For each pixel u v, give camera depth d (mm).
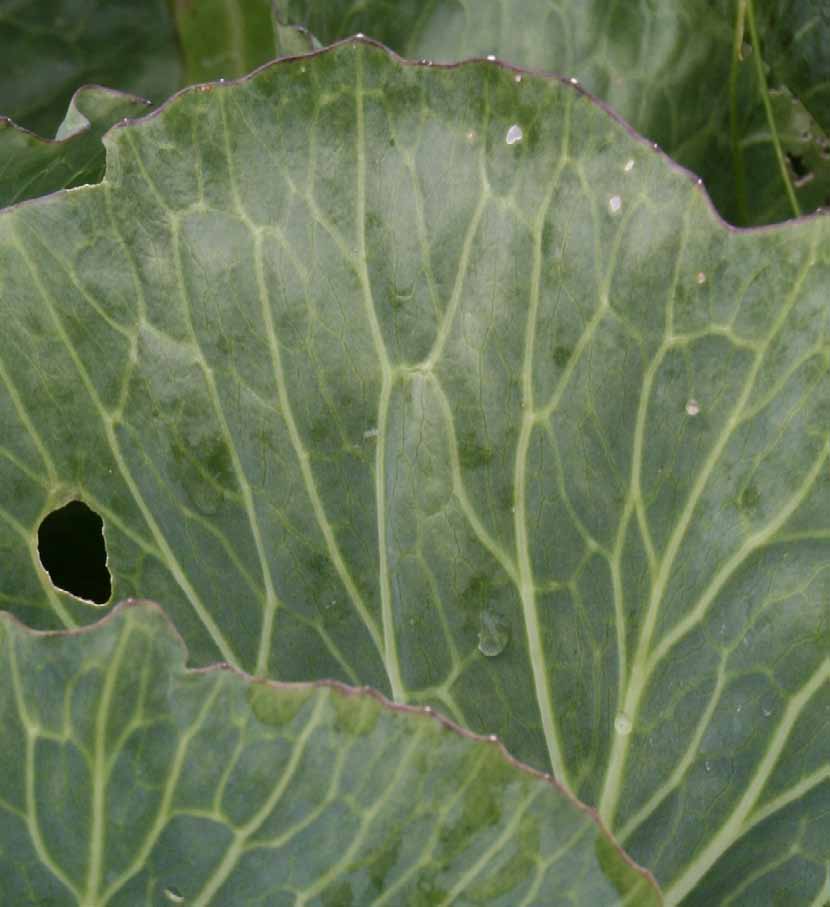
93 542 901
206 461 779
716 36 898
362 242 773
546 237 761
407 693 763
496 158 765
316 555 771
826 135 918
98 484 785
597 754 755
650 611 756
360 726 689
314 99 775
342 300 774
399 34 904
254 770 690
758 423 754
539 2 890
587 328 759
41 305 786
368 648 768
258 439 777
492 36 895
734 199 919
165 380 782
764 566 755
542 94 760
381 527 769
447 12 899
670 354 758
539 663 758
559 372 760
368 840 693
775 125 917
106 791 693
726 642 756
